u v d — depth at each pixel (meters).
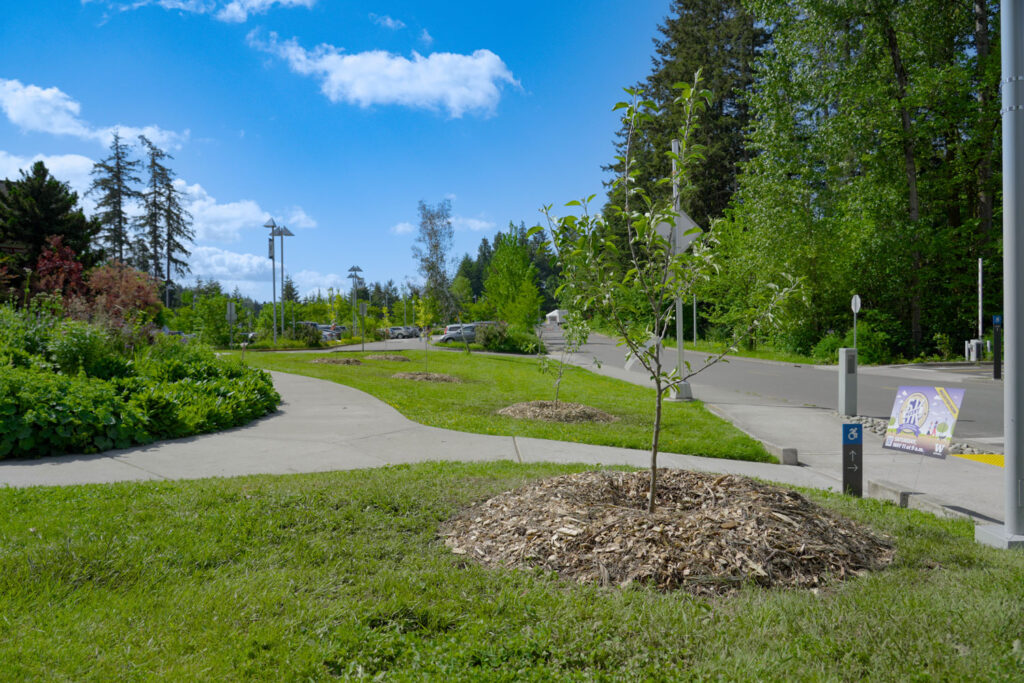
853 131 27.83
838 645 2.93
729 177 46.41
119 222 64.12
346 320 68.44
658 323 4.53
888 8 26.53
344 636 3.03
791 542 3.99
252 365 20.48
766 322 4.50
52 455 7.62
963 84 26.38
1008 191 4.45
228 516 4.83
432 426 9.99
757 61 29.94
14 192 27.02
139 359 11.85
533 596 3.48
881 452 8.83
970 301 28.27
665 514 4.43
